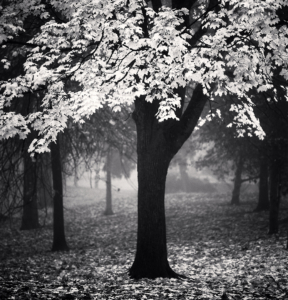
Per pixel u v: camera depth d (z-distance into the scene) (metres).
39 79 6.37
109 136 16.67
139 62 6.32
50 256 13.20
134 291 6.97
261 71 7.55
